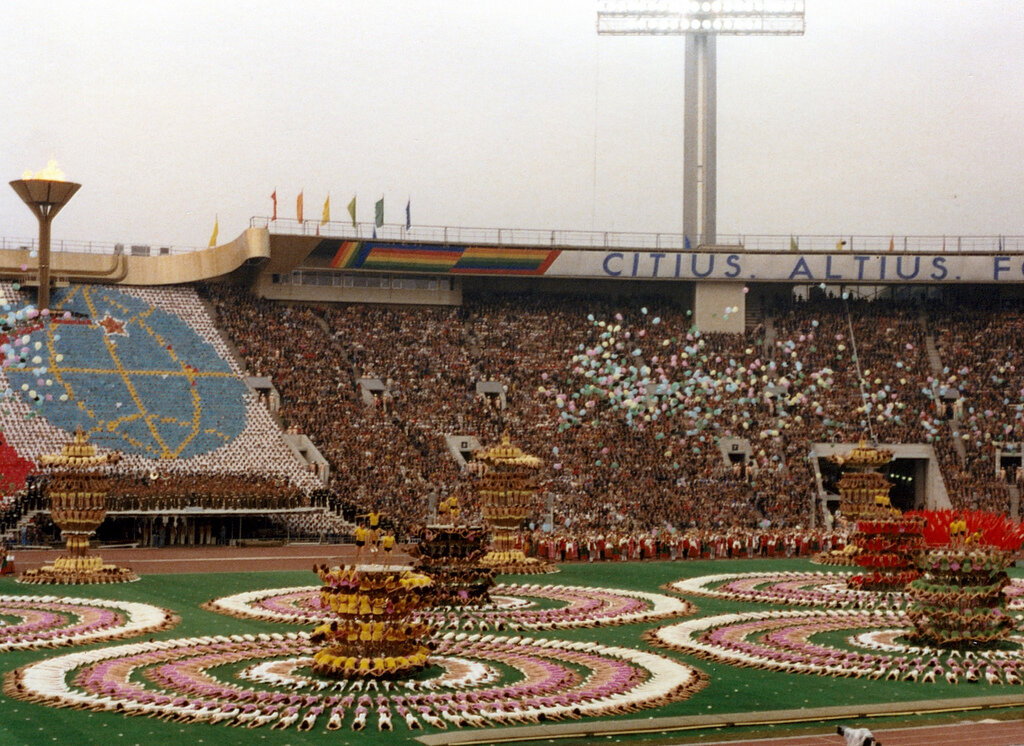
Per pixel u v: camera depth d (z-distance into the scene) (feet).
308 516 220.64
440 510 142.00
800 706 82.94
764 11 288.30
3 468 215.51
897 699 85.81
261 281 286.46
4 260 269.23
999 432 270.26
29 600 134.31
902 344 292.20
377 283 294.05
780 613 128.77
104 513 157.69
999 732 75.05
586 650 104.63
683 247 295.48
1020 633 115.65
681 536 205.67
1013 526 111.04
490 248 285.02
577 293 306.55
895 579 146.92
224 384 254.27
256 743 71.05
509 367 277.85
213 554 196.03
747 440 261.65
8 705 80.12
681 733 75.15
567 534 201.36
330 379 265.13
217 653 99.45
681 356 276.62
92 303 268.00
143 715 77.66
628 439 258.37
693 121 295.48
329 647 91.81
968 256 291.17
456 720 76.59
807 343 289.74
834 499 257.14
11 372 240.12
